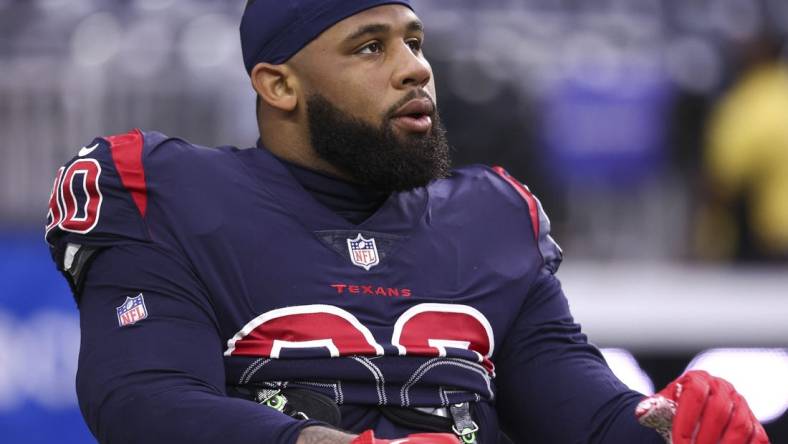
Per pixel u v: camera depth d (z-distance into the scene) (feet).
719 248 67.05
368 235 26.35
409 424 25.29
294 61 26.73
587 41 66.80
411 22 26.63
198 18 62.90
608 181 66.23
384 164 26.13
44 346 55.67
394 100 26.12
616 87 66.39
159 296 24.85
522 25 66.64
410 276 26.20
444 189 28.32
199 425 22.56
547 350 27.55
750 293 65.26
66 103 61.05
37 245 57.00
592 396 26.73
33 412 55.11
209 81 62.08
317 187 26.81
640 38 67.62
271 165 26.84
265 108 27.63
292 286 25.36
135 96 61.57
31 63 61.26
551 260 28.66
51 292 56.29
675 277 65.51
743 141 67.67
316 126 26.45
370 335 25.20
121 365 23.93
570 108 65.57
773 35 69.77
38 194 60.44
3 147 60.44
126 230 25.59
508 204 28.50
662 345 64.34
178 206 25.72
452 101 64.59
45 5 62.54
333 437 21.56
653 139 66.80
